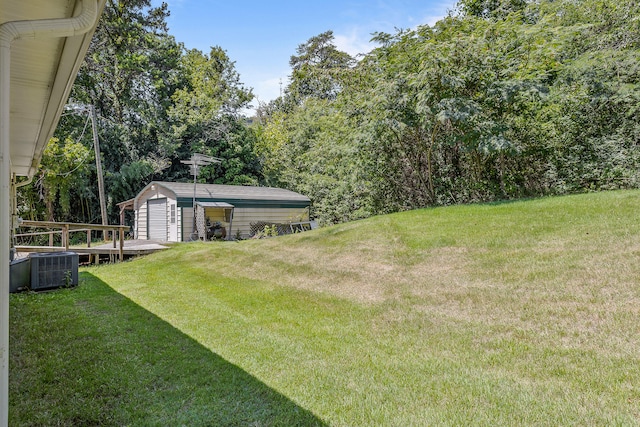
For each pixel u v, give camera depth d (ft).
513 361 9.60
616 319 10.80
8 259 5.41
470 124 28.07
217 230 41.91
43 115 13.82
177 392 8.62
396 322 12.87
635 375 8.39
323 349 11.00
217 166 71.82
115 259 31.78
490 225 21.21
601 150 26.99
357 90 36.01
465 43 27.09
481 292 14.12
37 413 7.67
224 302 16.40
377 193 37.29
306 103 73.41
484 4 38.55
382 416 7.54
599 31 31.65
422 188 34.81
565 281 13.60
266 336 12.12
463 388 8.48
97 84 63.87
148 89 69.26
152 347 11.27
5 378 5.32
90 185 59.11
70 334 12.38
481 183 31.22
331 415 7.63
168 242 39.73
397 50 30.83
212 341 11.73
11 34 5.77
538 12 35.40
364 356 10.43
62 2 6.84
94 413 7.70
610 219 18.65
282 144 74.74
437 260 18.10
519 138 29.07
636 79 27.27
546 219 20.40
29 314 14.82
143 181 64.18
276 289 18.07
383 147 33.65
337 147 38.17
